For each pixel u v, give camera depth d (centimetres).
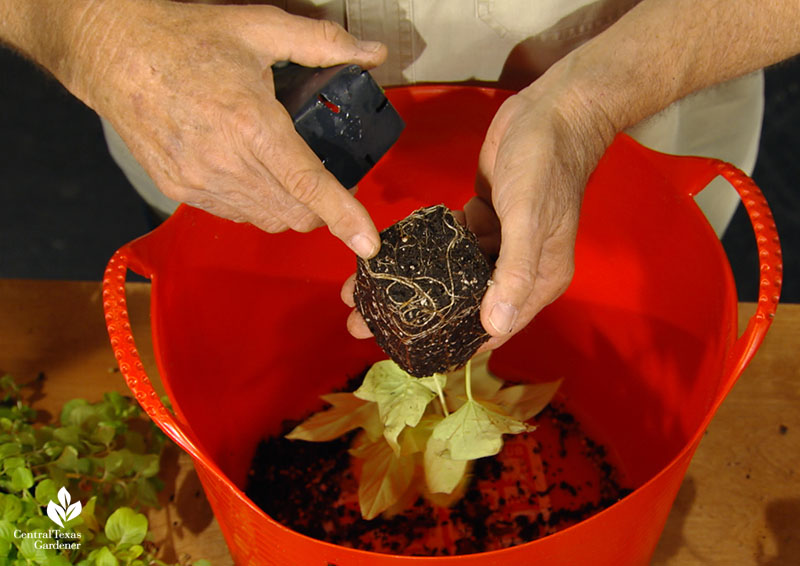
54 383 76
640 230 70
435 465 70
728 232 131
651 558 66
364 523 72
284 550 53
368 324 63
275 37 59
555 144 57
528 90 62
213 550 68
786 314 77
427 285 57
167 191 62
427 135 73
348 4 73
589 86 60
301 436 74
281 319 80
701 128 88
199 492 70
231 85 56
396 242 58
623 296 75
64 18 58
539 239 56
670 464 51
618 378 79
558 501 73
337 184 56
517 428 69
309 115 56
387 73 78
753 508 68
